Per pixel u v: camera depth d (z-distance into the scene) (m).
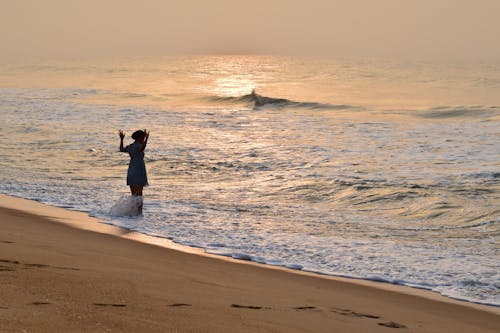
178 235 10.97
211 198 15.04
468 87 64.31
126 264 7.79
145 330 4.71
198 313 5.61
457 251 10.74
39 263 6.97
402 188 16.28
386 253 10.42
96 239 9.80
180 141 24.44
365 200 15.22
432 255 10.39
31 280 5.91
